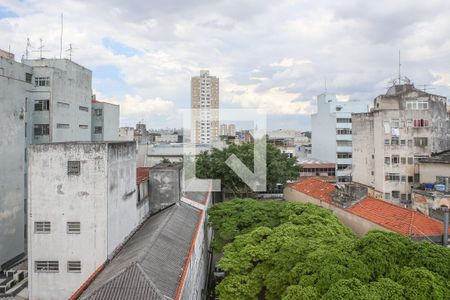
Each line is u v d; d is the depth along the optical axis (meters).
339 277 19.45
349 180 80.69
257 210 36.78
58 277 25.73
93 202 25.58
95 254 25.58
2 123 37.31
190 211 36.31
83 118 60.09
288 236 28.77
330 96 90.50
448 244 29.30
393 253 20.80
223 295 26.00
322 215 34.22
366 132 60.03
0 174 37.09
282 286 23.55
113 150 26.75
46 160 25.73
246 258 27.67
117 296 18.70
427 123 53.75
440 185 44.41
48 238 25.83
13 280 33.06
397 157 53.59
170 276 21.41
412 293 17.48
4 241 37.50
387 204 36.09
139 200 34.06
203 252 36.34
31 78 50.03
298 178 69.62
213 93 138.25
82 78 59.78
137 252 23.50
